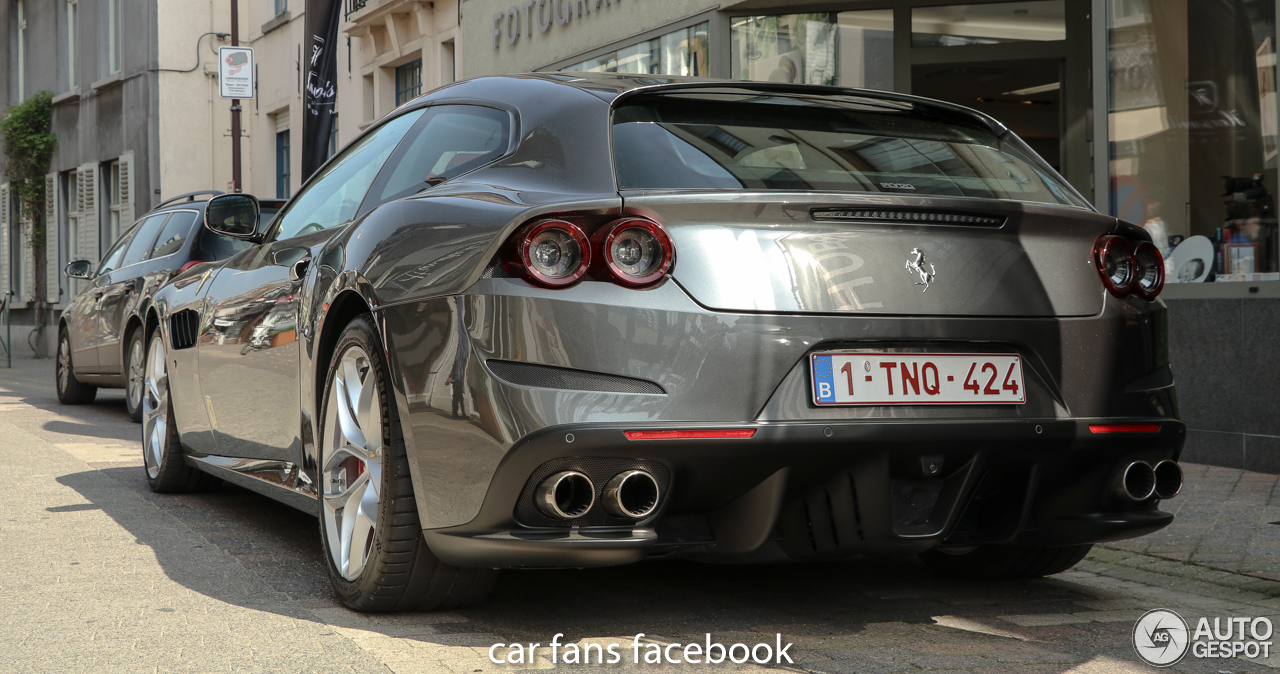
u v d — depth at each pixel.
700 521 2.81
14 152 25.62
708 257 2.63
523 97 3.27
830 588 3.59
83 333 9.84
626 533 2.62
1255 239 6.52
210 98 21.53
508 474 2.57
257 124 21.02
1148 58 7.22
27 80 27.09
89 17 23.86
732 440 2.58
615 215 2.61
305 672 2.61
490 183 2.99
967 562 3.74
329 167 4.18
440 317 2.75
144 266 8.99
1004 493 3.00
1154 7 7.18
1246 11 6.63
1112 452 2.96
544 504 2.57
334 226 3.77
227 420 4.38
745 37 10.06
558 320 2.56
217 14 21.56
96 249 23.59
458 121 3.46
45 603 3.27
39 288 25.66
